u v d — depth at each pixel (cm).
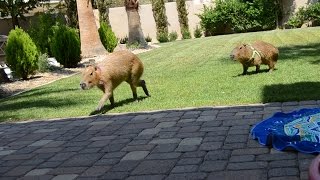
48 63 1326
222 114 571
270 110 565
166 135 503
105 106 705
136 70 696
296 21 2300
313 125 442
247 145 433
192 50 1534
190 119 565
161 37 2414
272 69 868
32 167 439
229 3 2425
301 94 629
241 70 937
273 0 2372
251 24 2423
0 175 423
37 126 629
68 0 2117
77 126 598
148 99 726
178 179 364
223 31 2500
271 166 369
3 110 783
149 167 400
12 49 1176
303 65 911
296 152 394
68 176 401
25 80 1198
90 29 1666
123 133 533
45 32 1520
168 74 1011
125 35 2466
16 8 1889
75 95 866
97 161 436
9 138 573
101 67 645
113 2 2633
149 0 2722
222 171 371
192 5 2523
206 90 747
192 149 440
